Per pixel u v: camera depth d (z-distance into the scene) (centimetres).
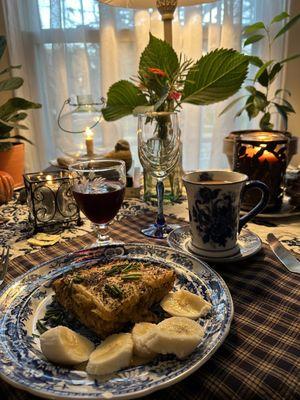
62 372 22
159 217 49
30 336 25
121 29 121
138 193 66
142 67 60
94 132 126
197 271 33
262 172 49
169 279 29
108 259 34
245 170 50
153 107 53
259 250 39
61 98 123
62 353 22
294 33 122
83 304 26
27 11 117
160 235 46
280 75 125
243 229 45
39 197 49
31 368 22
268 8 120
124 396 19
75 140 121
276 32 121
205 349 22
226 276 35
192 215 38
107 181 44
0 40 79
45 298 30
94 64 123
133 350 23
